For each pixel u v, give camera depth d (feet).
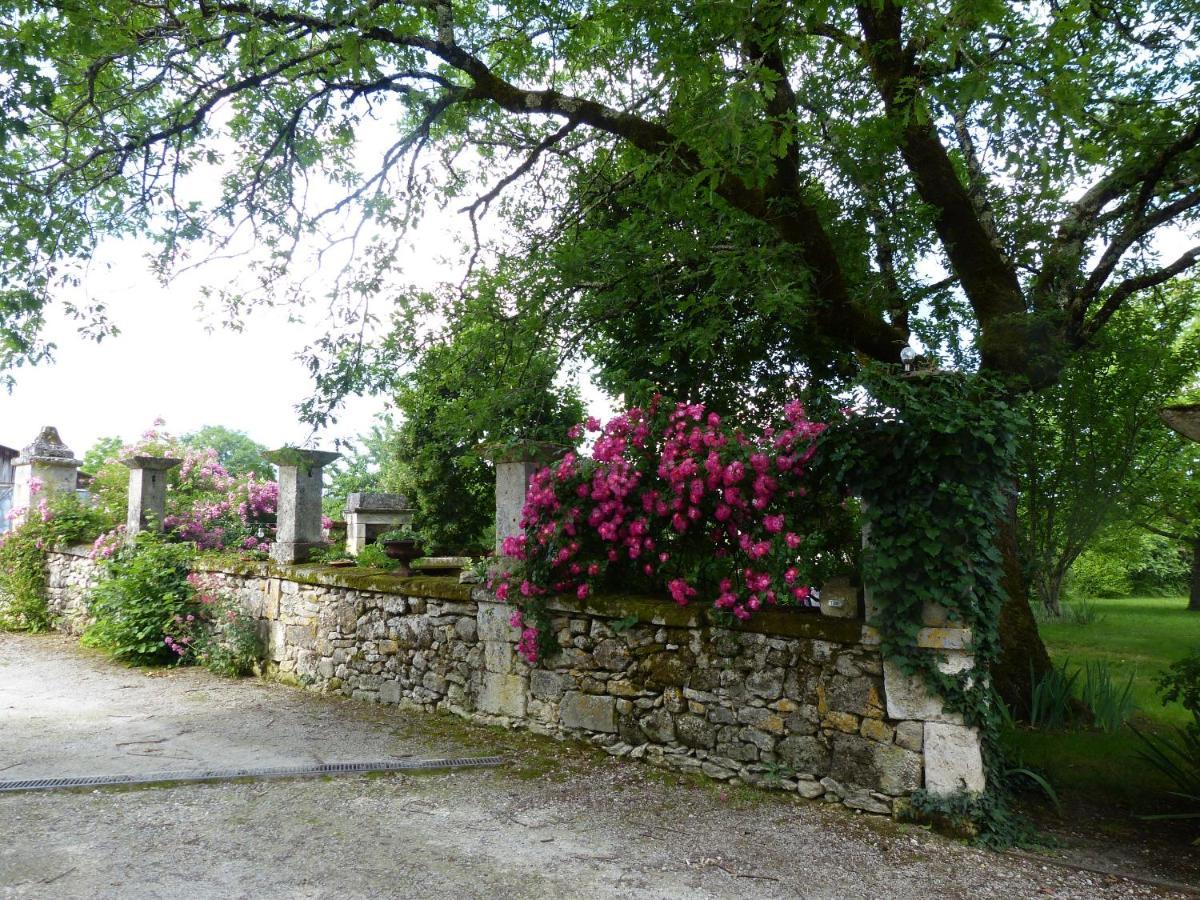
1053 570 37.01
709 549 14.42
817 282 19.35
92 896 8.76
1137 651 28.53
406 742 15.98
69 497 33.88
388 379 21.30
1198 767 12.78
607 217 25.62
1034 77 12.68
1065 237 21.97
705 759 13.82
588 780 13.64
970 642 11.41
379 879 9.54
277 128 20.63
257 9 17.71
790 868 10.25
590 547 15.85
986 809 11.32
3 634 31.12
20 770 13.56
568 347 22.91
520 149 24.76
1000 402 11.91
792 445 13.14
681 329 21.72
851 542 13.24
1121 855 11.03
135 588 25.17
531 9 18.17
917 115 13.64
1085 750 15.80
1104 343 27.07
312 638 21.61
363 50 16.43
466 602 17.89
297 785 13.15
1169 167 21.30
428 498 43.68
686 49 14.60
